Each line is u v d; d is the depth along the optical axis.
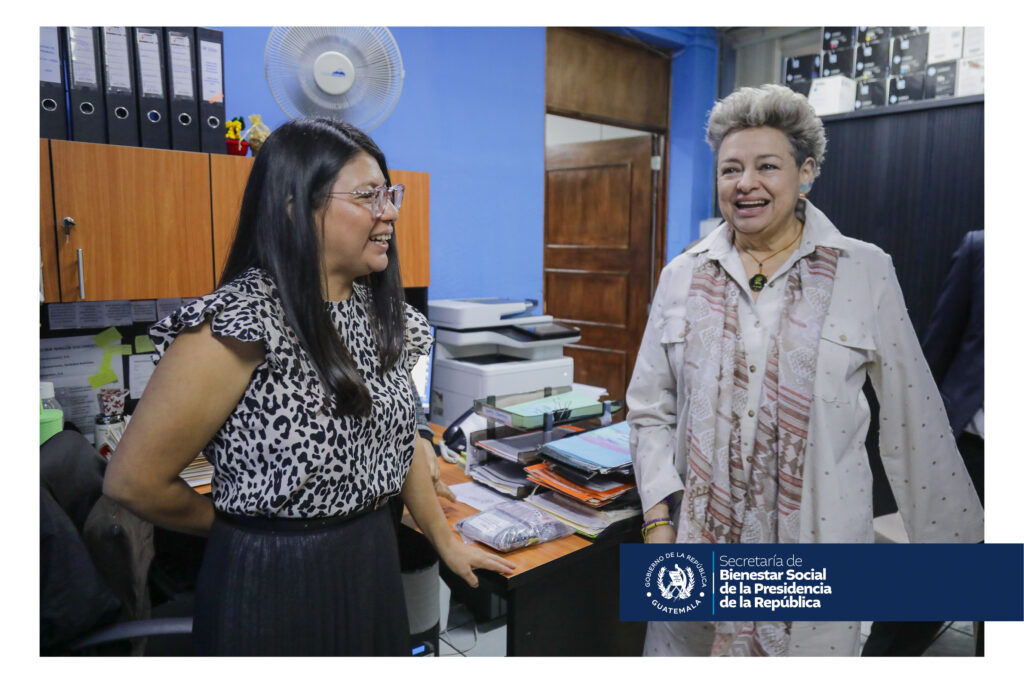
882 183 2.80
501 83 2.95
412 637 1.59
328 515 0.94
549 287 4.15
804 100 1.10
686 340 1.21
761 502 1.15
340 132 0.93
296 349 0.89
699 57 3.65
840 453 1.12
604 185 3.86
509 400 1.88
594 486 1.40
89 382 1.97
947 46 2.77
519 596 1.27
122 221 1.68
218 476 0.95
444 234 2.84
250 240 0.94
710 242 1.26
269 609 0.92
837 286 1.13
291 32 1.94
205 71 1.81
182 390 0.85
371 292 1.05
